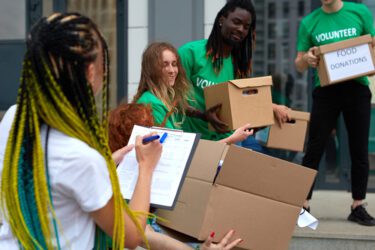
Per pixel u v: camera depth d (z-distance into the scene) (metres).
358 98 4.34
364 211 4.48
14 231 1.75
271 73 5.94
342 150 5.74
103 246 1.85
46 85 1.69
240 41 3.79
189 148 2.29
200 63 3.84
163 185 2.24
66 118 1.71
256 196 2.49
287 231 2.55
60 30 1.70
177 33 5.68
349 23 4.29
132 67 5.84
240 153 2.43
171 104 3.34
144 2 5.77
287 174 2.49
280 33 5.89
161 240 2.45
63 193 1.70
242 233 2.49
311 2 5.81
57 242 1.73
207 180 2.48
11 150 1.75
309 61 4.23
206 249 2.46
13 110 1.89
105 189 1.72
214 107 3.60
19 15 6.11
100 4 6.03
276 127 4.12
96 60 1.76
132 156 2.35
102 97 1.81
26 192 1.73
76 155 1.68
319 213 4.85
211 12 5.64
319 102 4.41
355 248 4.21
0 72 6.16
